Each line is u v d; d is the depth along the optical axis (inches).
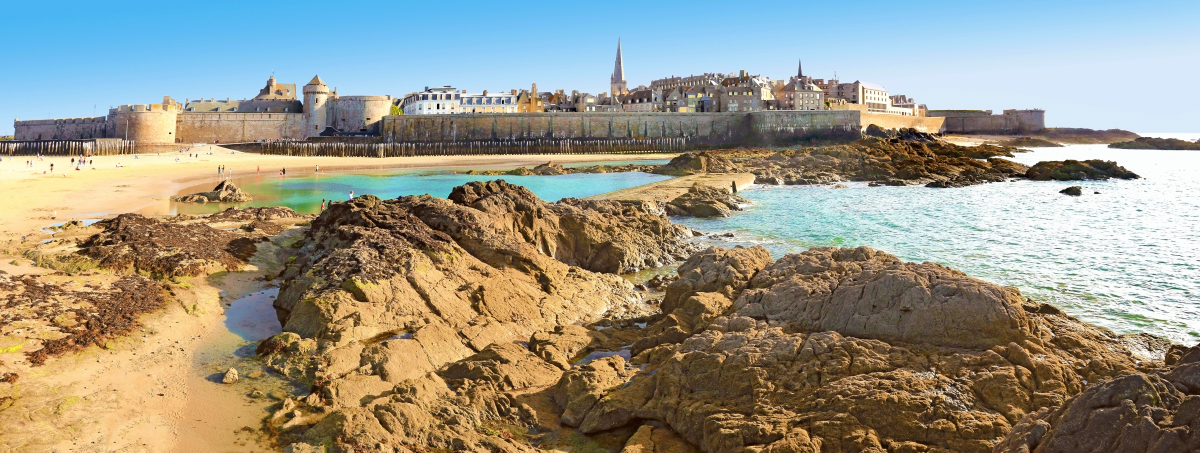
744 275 740.7
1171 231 1429.6
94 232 1122.7
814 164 2837.1
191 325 707.4
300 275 797.9
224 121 5113.2
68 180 2359.7
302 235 1101.1
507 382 562.6
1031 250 1222.3
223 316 747.4
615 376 563.8
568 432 505.4
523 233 1034.1
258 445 478.6
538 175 3095.5
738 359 521.0
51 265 847.1
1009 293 562.3
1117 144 6136.8
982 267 1079.6
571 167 3341.5
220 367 607.2
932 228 1478.8
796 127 5403.5
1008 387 463.2
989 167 2851.9
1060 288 944.3
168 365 606.2
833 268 690.8
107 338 634.2
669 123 5487.2
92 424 494.3
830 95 6998.0
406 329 684.1
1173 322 786.8
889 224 1539.1
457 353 637.9
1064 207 1836.9
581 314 803.4
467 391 538.9
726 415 475.5
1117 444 323.6
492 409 522.6
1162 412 325.7
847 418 449.4
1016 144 6505.9
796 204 1920.5
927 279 592.1
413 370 592.7
